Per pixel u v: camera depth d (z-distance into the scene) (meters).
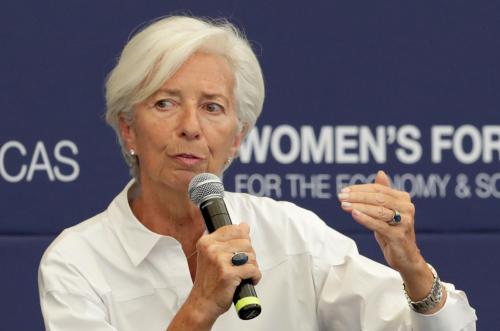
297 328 9.59
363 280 9.52
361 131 13.70
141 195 9.45
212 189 8.05
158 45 8.70
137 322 9.15
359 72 13.73
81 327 8.78
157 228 9.33
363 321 9.47
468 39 13.91
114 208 9.45
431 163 13.77
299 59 13.66
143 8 13.44
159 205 9.23
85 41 13.33
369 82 13.74
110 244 9.27
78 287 8.94
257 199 10.04
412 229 8.60
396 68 13.80
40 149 13.24
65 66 13.29
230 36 8.96
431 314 8.90
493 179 13.86
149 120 8.80
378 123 13.72
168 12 13.49
